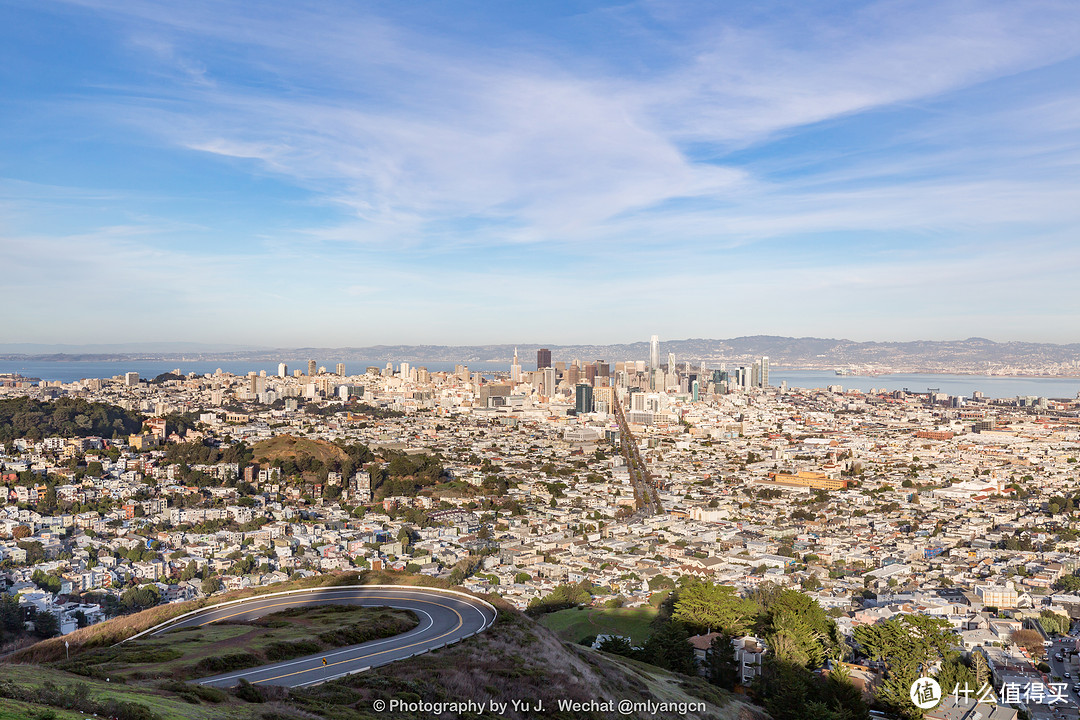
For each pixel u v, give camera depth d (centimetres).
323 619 8881
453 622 8912
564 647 8831
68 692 4519
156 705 4681
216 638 7794
